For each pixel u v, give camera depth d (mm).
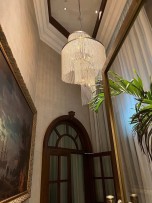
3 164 1204
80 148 3742
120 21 3463
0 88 1135
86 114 4109
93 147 3760
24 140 1923
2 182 1188
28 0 2604
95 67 2580
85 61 2570
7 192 1303
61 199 2986
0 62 1146
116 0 3357
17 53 1812
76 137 3756
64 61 2672
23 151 1873
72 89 4098
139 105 1105
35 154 2770
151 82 1223
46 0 3369
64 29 4141
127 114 1204
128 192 1097
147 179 1026
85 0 3557
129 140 1152
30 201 2416
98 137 3754
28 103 2076
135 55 1493
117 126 1292
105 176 3328
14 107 1492
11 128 1394
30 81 2623
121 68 1443
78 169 3494
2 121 1168
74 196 3211
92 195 3328
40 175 2730
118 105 1323
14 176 1507
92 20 3971
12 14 1598
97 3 3621
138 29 1515
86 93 3139
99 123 3807
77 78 2584
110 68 1501
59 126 3547
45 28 3871
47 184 2777
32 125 2447
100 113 3826
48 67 3773
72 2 3594
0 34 1131
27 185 2066
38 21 3568
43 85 3443
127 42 1494
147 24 1422
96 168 3539
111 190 3166
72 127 3785
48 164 2936
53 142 3273
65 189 3117
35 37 3211
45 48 3938
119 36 1271
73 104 3918
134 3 1060
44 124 3127
